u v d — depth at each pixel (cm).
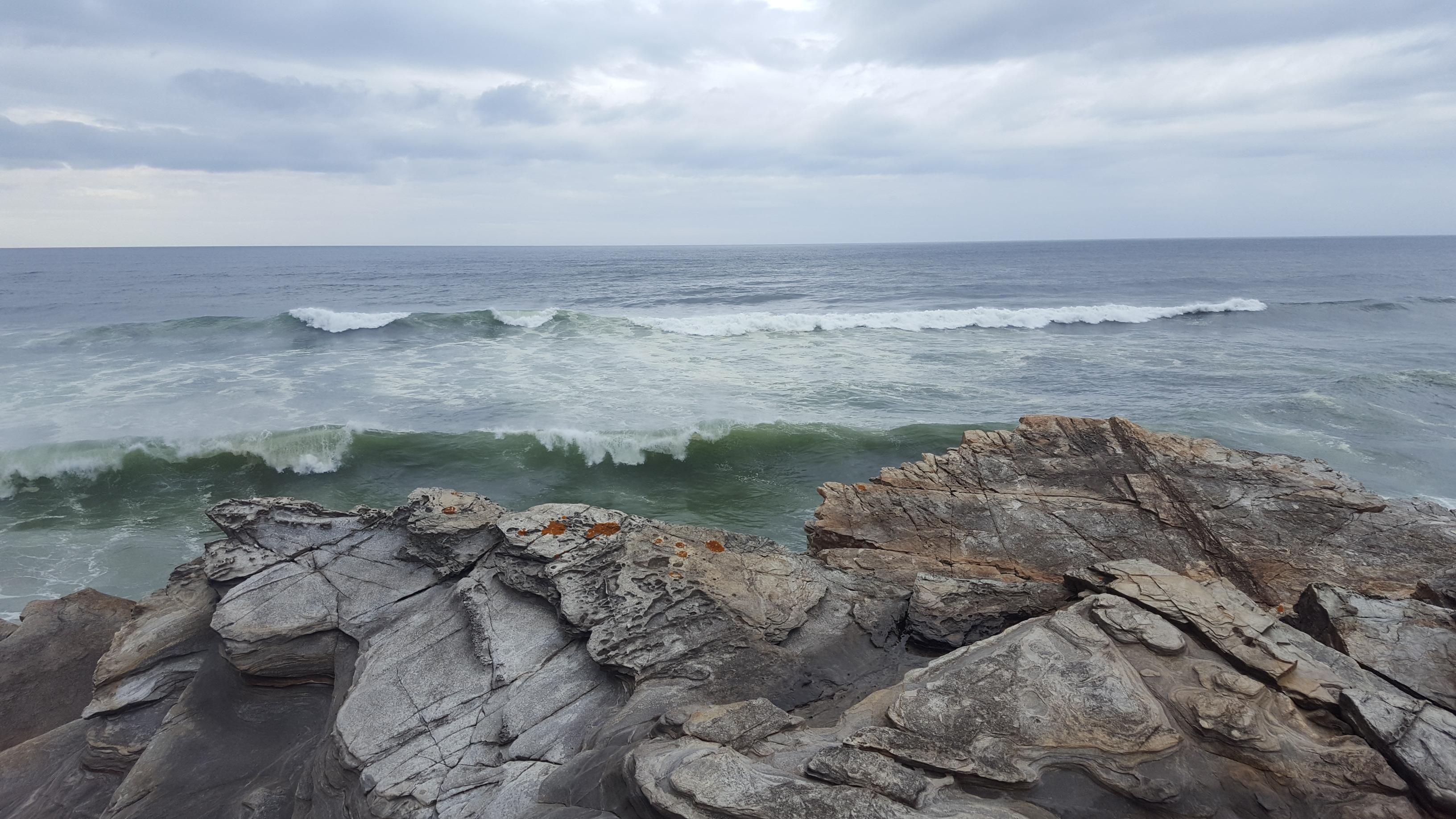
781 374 2831
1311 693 637
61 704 1008
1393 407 2314
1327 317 4225
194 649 965
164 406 2347
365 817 673
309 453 2044
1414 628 738
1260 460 1171
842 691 789
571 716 753
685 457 2072
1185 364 2977
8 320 4212
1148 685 660
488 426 2225
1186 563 1020
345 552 1027
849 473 1978
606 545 952
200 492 1880
